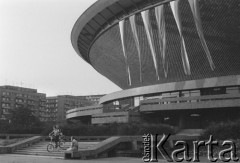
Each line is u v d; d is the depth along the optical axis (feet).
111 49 203.72
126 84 224.94
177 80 177.37
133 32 171.83
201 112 158.10
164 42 159.12
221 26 148.77
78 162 65.82
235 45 151.23
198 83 157.48
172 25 162.20
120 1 170.81
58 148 88.79
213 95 144.56
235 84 147.74
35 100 468.34
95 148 78.18
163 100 157.58
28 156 82.17
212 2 143.13
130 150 87.76
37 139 101.45
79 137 122.72
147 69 190.08
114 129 135.44
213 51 156.56
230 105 139.54
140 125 128.36
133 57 191.83
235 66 157.89
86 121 242.17
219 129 103.14
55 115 499.92
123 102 199.31
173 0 155.33
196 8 144.25
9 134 153.38
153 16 167.84
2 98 418.31
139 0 166.91
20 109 263.08
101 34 200.23
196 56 162.20
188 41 160.15
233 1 138.21
